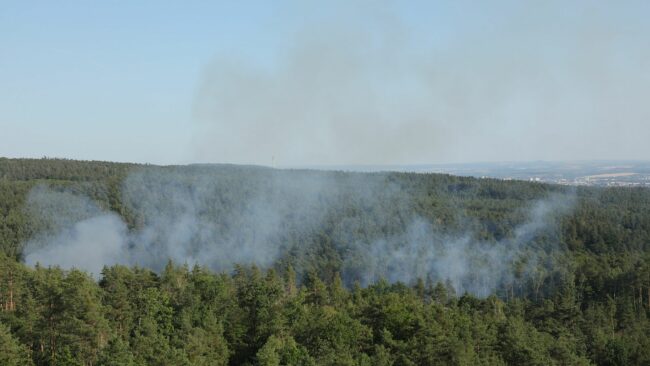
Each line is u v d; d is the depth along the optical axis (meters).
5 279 69.69
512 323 66.25
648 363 69.44
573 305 87.25
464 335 58.88
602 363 70.69
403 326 62.28
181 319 59.25
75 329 52.84
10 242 161.38
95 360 50.56
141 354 48.09
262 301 65.88
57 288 56.69
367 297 85.00
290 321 64.25
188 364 47.25
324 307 77.50
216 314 65.31
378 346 53.72
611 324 85.25
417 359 53.97
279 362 52.69
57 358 50.12
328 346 55.06
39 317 58.22
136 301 66.69
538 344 61.28
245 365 56.03
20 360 49.53
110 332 56.00
